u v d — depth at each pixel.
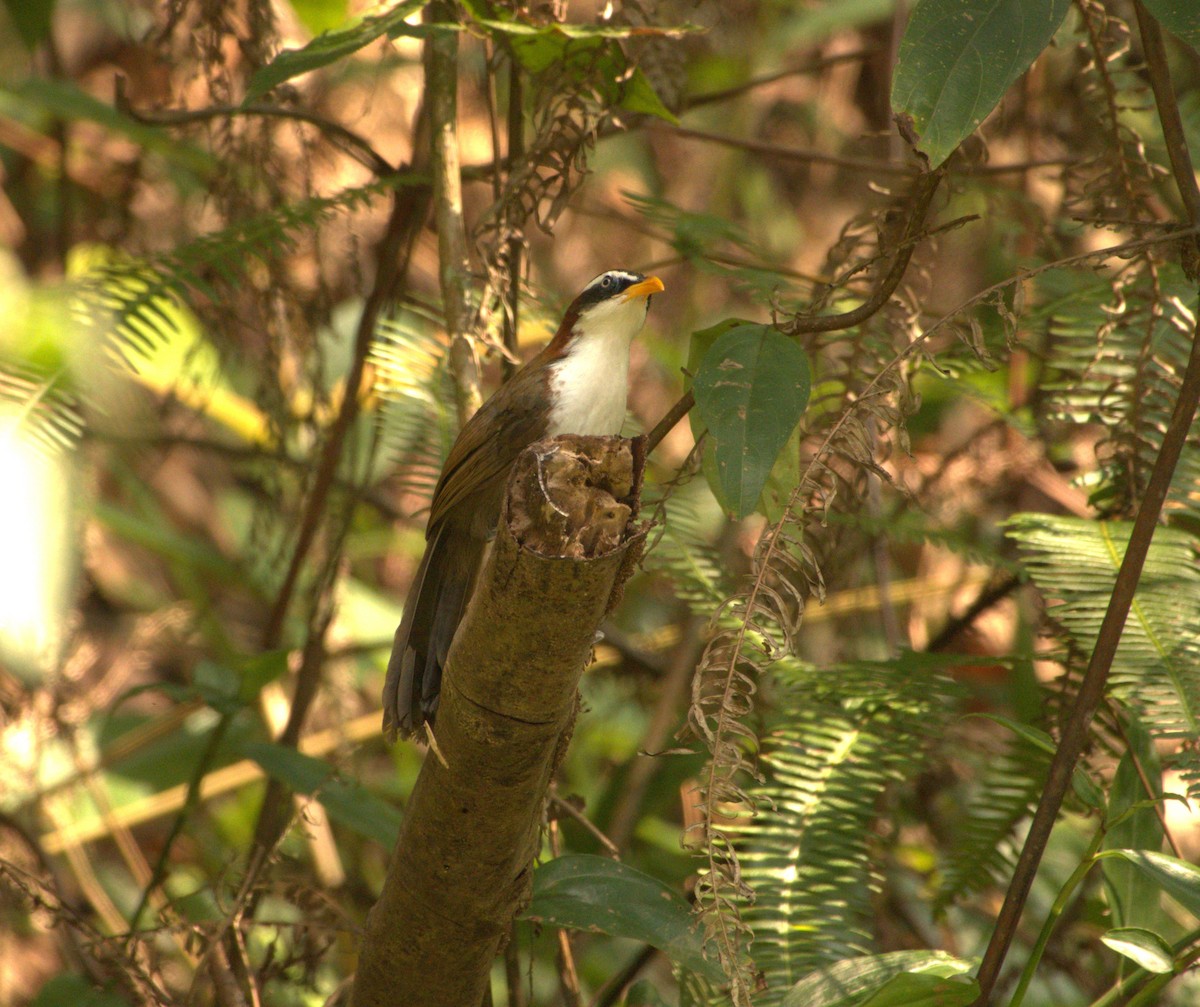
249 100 6.35
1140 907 5.72
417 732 6.50
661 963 9.84
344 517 8.77
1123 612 5.22
